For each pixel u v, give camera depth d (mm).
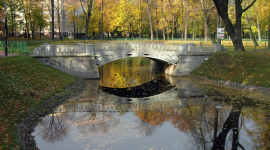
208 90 25375
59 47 30453
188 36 81000
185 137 13828
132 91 26219
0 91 16203
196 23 69375
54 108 18547
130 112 18422
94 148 12195
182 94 24141
